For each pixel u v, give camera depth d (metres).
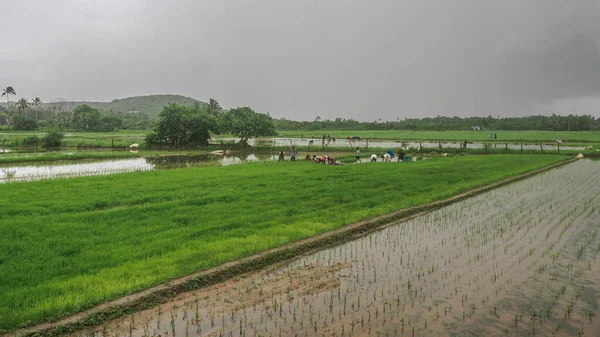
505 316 7.79
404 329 7.25
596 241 12.82
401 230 14.32
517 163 38.25
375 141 85.19
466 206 18.62
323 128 175.38
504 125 178.12
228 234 12.64
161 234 12.37
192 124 68.19
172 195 18.69
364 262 10.93
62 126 135.00
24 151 59.50
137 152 57.94
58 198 17.58
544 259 11.12
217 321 7.54
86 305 7.70
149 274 9.21
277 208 16.48
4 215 14.34
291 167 32.72
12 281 8.70
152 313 7.83
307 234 12.76
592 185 25.06
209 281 9.37
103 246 11.18
